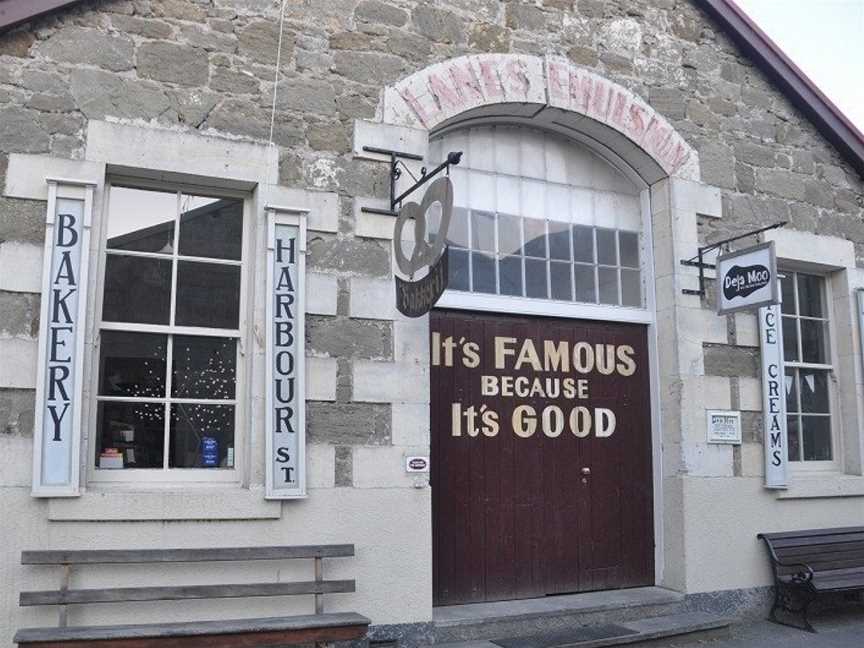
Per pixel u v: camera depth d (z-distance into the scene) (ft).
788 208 26.89
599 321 24.68
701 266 24.72
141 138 18.69
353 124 20.76
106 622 17.25
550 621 21.08
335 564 19.15
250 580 18.39
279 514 18.66
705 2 26.18
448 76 22.03
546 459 23.39
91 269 18.01
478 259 23.39
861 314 27.40
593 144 25.14
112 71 18.76
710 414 24.26
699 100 25.90
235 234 20.12
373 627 19.27
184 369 19.20
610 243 25.40
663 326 24.76
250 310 19.49
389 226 20.76
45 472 17.06
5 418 17.01
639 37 25.13
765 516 24.67
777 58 27.02
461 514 22.08
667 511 24.07
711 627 21.80
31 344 17.38
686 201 25.00
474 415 22.66
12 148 17.75
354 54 21.08
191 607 17.93
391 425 20.04
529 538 22.82
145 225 19.31
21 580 16.75
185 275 19.53
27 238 17.62
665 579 23.93
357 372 19.89
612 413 24.48
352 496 19.44
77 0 18.45
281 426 18.93
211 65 19.63
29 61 18.19
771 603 24.34
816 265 27.37
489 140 24.17
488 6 22.98
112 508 17.43
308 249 19.86
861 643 21.81
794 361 27.14
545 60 23.39
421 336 20.68
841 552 25.30
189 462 18.99
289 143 20.06
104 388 18.51
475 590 21.95
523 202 24.32
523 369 23.49
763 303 22.20
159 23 19.33
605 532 23.85
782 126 27.35
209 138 19.29
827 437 27.45
